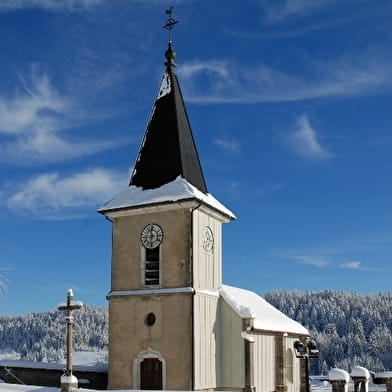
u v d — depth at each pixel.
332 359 114.31
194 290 27.77
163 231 28.97
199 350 27.59
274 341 33.38
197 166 31.11
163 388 27.34
